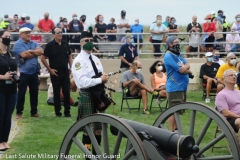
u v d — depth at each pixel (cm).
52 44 1373
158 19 2181
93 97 894
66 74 1395
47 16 2206
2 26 2216
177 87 1125
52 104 1596
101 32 2253
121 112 1533
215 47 2214
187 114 1485
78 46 2162
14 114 1448
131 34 2023
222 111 1009
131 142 686
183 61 1140
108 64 2127
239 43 2166
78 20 2191
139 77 1551
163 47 2214
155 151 718
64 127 1274
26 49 1337
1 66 977
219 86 1627
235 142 795
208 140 1170
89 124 752
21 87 1362
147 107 1516
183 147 704
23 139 1134
